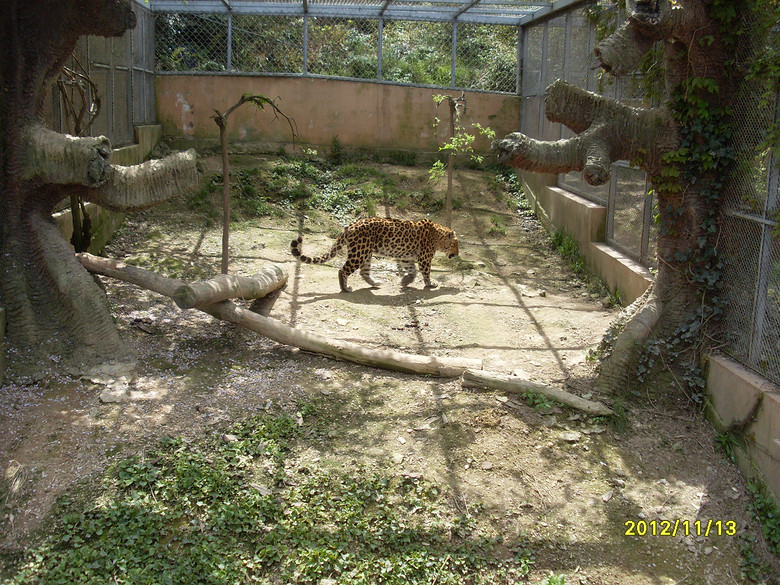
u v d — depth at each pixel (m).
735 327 5.87
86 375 5.86
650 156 6.00
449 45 15.17
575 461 5.36
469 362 6.45
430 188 13.07
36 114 6.15
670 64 6.04
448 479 5.08
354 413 5.73
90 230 7.99
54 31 6.01
